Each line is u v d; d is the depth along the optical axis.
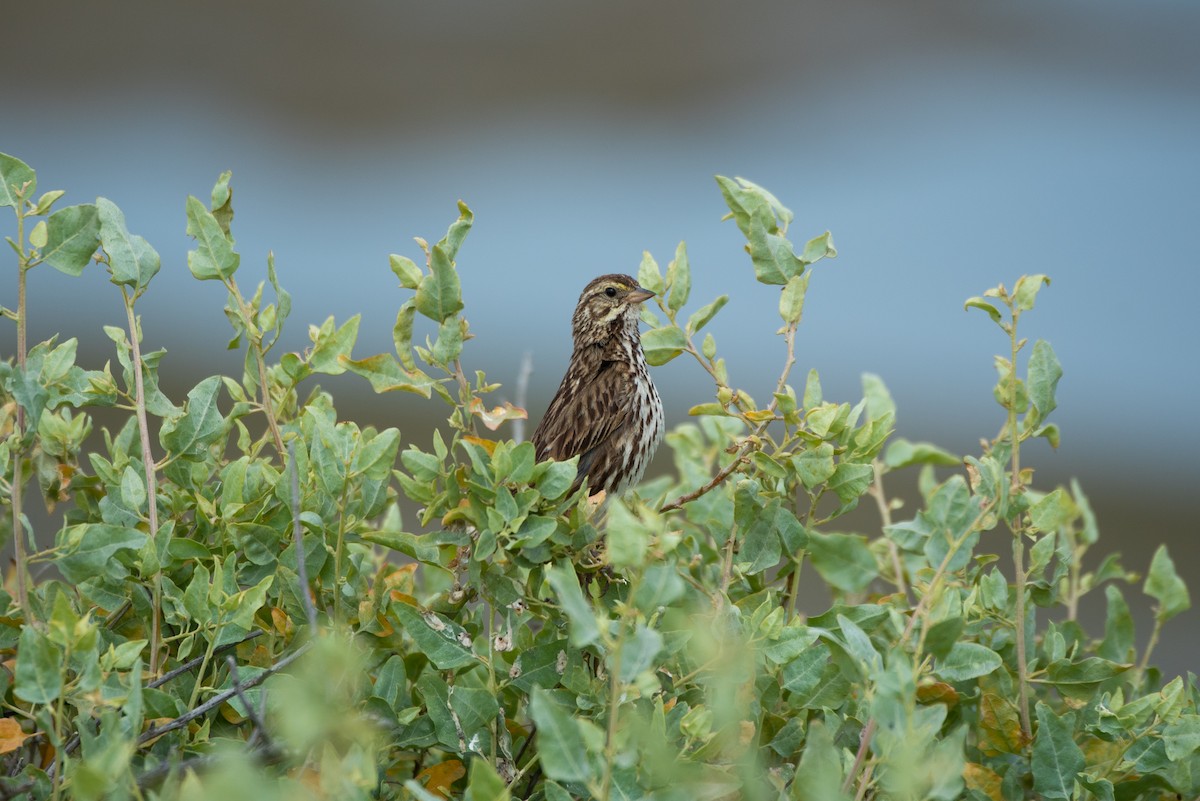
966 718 8.37
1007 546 23.78
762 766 7.14
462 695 7.18
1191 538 29.41
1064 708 8.58
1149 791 7.91
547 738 5.58
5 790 6.43
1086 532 9.69
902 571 10.23
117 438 8.82
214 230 8.36
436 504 8.09
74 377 8.08
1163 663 21.33
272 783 5.94
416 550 7.84
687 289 9.28
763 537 8.66
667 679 7.60
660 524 6.08
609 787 5.77
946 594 7.14
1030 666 8.62
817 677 7.47
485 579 7.84
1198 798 7.77
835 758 6.00
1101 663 8.11
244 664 7.90
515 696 7.92
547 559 7.95
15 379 7.15
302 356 8.76
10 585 8.31
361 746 6.26
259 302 8.62
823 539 8.05
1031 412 8.59
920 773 5.78
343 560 7.86
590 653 7.93
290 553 7.73
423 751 7.83
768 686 7.69
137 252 8.03
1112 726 7.79
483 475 7.80
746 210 9.13
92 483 8.42
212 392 8.06
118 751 5.61
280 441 8.34
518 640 8.06
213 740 6.86
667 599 5.90
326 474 7.54
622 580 8.59
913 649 7.09
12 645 7.49
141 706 6.30
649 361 9.30
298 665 7.23
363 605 7.71
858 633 6.48
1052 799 7.17
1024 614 8.56
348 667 5.66
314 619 6.52
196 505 8.11
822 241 9.16
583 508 8.21
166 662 7.59
